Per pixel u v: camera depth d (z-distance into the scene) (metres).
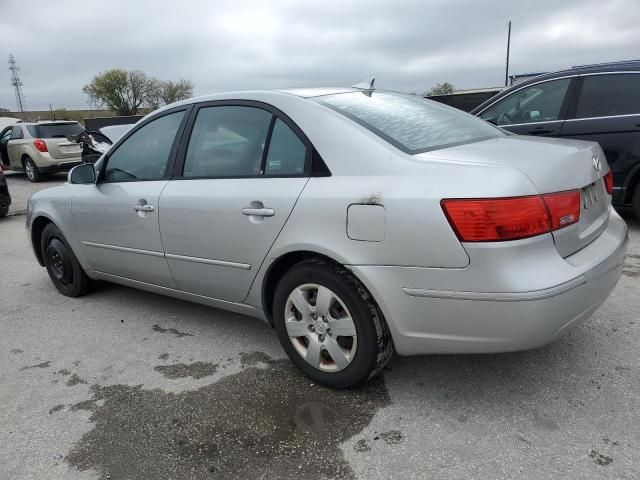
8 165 14.45
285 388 2.83
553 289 2.15
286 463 2.25
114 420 2.63
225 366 3.13
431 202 2.24
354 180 2.49
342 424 2.49
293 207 2.66
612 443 2.25
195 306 4.15
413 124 2.86
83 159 11.47
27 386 3.03
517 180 2.17
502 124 6.08
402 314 2.40
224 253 3.04
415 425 2.45
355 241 2.45
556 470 2.11
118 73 53.84
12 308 4.37
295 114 2.81
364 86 3.37
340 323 2.61
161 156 3.51
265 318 3.05
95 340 3.62
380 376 2.89
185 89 55.34
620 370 2.81
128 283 3.99
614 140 5.32
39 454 2.40
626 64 5.31
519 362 2.95
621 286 4.01
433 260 2.25
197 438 2.45
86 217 3.98
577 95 5.53
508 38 29.70
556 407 2.52
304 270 2.68
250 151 2.98
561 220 2.27
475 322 2.25
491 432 2.37
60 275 4.54
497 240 2.14
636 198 5.39
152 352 3.38
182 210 3.20
